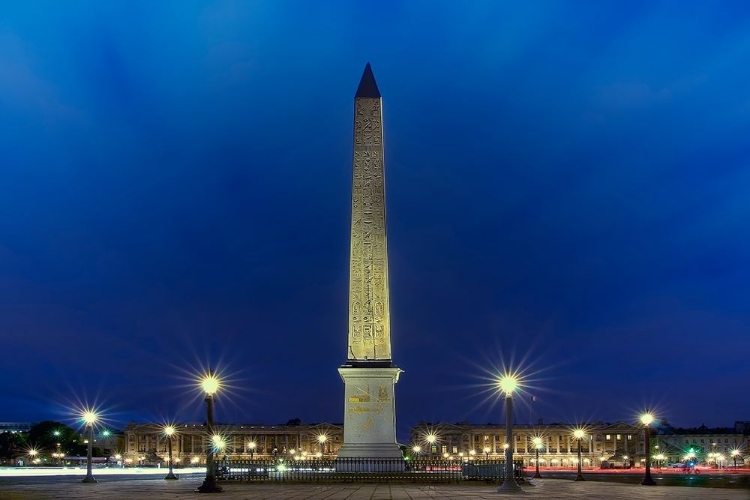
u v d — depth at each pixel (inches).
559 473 4035.4
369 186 1856.5
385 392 1776.6
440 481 1680.6
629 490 1617.9
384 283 1819.6
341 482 1689.2
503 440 7829.7
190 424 7667.3
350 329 1808.6
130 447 7480.3
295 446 7726.4
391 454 1750.7
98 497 1177.4
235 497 1175.0
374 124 1892.2
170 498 1156.5
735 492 1505.9
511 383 1445.6
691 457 6702.8
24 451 6205.7
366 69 1971.0
